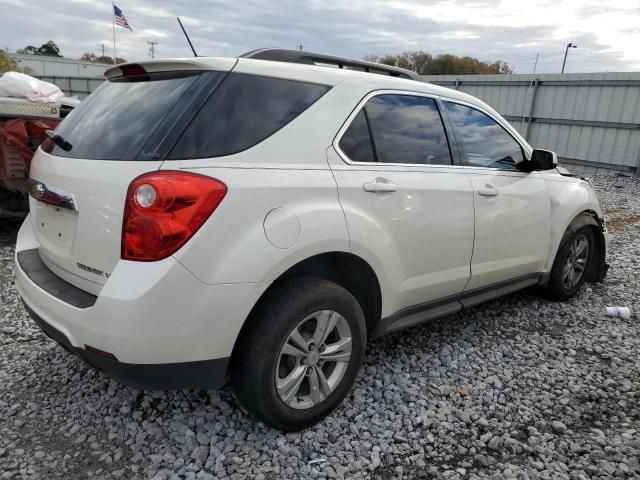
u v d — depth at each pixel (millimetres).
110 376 2113
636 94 13508
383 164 2732
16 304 3967
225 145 2164
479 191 3248
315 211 2314
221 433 2469
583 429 2654
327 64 2934
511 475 2273
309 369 2449
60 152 2475
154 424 2520
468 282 3330
